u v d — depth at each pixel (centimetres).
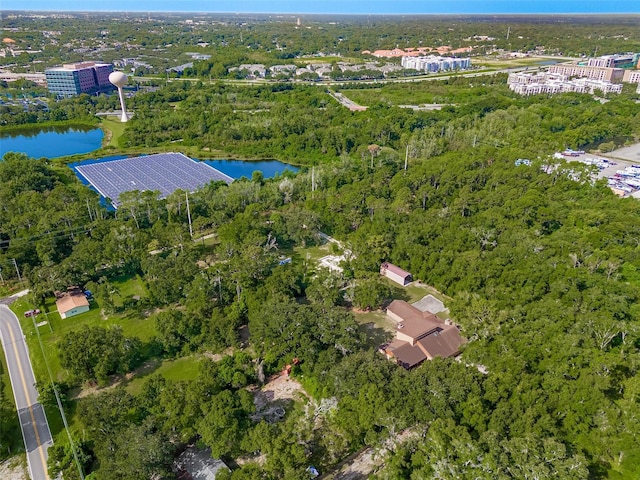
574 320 9844
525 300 10912
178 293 11938
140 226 15412
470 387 8056
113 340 9594
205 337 10325
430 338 10306
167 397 7975
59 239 14038
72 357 9094
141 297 12394
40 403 8881
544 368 8738
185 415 7712
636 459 7006
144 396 8238
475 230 13775
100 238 14025
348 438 7794
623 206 15262
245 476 6800
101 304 11531
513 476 6444
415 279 13450
